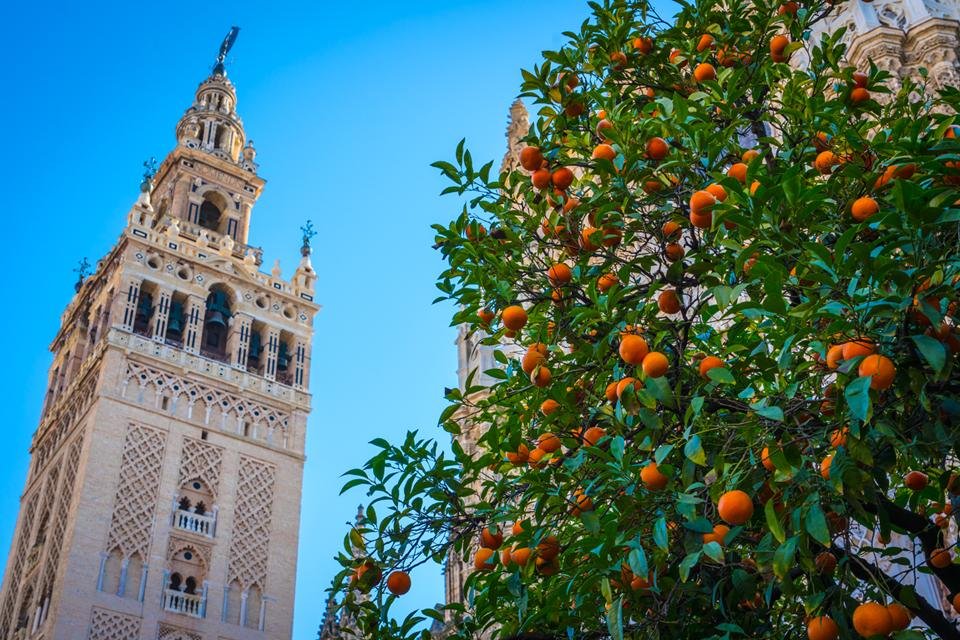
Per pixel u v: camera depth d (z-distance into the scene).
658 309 8.70
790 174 6.89
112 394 62.97
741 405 7.55
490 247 9.48
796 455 6.48
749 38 10.48
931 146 7.26
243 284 73.88
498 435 8.88
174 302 70.50
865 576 7.56
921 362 6.51
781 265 6.44
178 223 74.56
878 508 6.71
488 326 9.36
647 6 10.77
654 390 6.96
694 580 7.84
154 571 58.53
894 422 7.08
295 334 74.50
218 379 68.00
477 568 8.30
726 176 7.08
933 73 15.23
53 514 61.56
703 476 7.64
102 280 72.75
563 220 9.16
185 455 63.88
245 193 81.25
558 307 8.87
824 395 7.32
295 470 68.19
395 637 9.17
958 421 6.92
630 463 7.56
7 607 62.97
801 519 6.27
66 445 65.25
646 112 9.41
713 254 8.67
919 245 6.33
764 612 7.79
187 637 57.53
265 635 60.56
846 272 6.30
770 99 9.70
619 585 7.73
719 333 8.80
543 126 9.79
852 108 9.14
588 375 8.88
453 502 9.03
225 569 61.41
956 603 7.06
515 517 8.09
